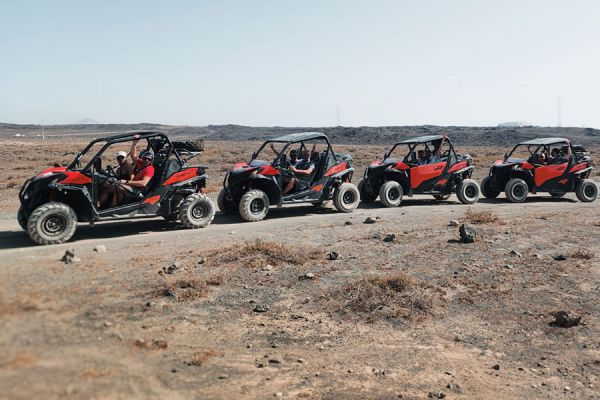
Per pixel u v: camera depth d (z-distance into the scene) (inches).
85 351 161.0
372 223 435.8
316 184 499.8
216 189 674.2
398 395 180.2
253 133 6195.9
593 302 274.7
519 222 450.3
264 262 303.3
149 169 388.5
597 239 390.0
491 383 194.7
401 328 237.1
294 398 170.6
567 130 4033.0
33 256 283.1
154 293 238.7
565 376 203.0
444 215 487.5
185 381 166.7
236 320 227.8
